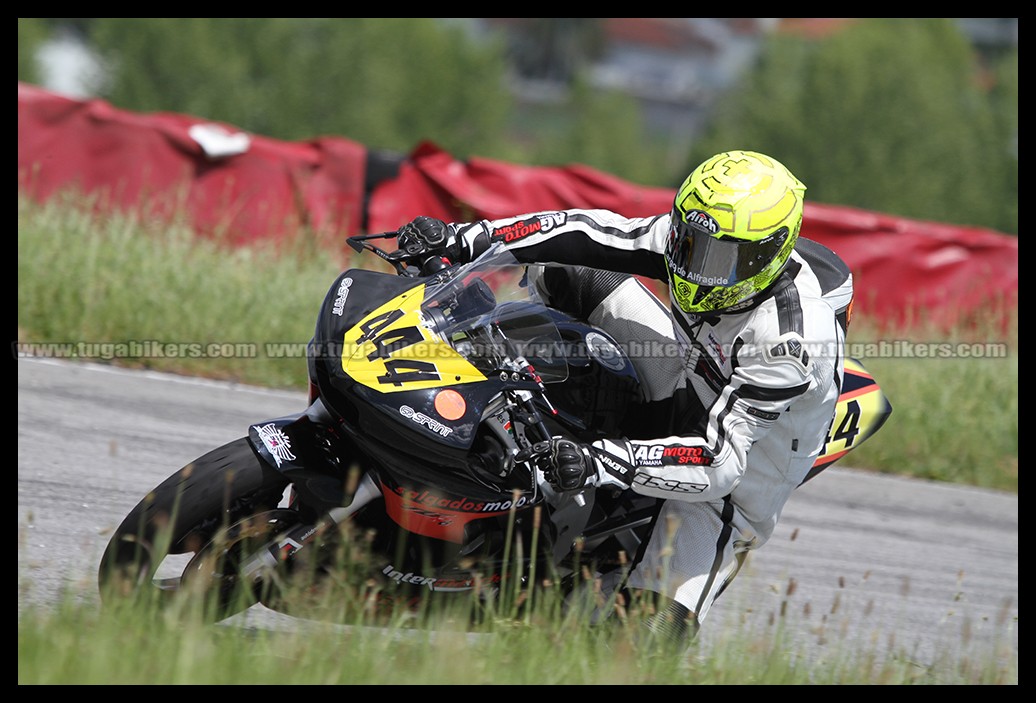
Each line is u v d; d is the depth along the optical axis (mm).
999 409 29141
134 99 171500
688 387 13203
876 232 33938
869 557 20344
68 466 16938
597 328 13719
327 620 11883
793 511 22031
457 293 12766
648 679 11758
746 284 11938
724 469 12055
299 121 181250
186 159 30047
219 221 30078
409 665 11445
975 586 20016
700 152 197375
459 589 13062
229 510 11875
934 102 182625
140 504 11703
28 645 10078
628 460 11930
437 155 32531
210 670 10164
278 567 11961
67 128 29672
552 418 12867
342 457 12164
